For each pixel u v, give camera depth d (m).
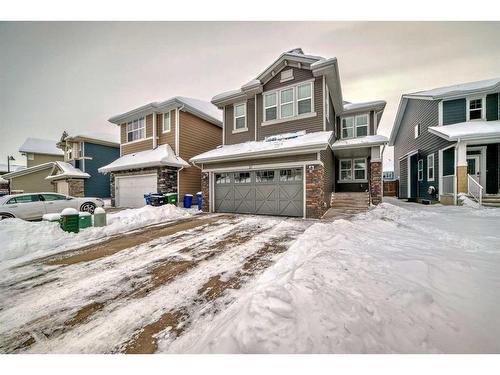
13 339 1.99
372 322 1.70
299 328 1.62
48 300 2.65
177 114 12.55
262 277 3.14
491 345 1.52
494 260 3.01
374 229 5.26
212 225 6.97
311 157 7.65
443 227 5.35
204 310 2.38
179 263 3.81
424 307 1.89
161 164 11.08
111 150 19.28
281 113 9.82
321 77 8.88
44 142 26.53
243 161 9.05
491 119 10.60
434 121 12.08
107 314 2.34
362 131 12.37
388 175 35.94
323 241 4.25
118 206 13.47
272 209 8.56
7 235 4.80
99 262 3.94
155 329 2.08
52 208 8.33
